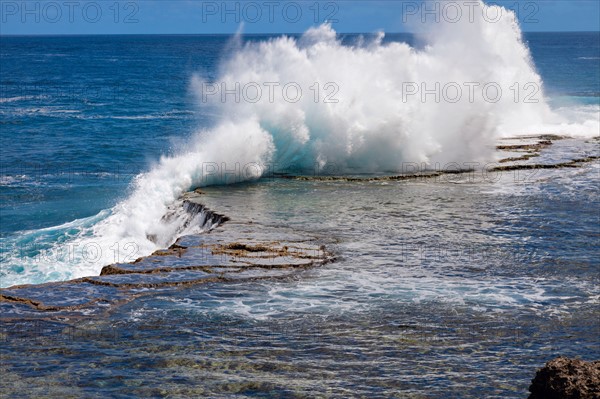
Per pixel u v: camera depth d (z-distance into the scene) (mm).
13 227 22938
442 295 14812
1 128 44719
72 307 13984
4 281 17844
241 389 10844
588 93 62375
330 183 25750
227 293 14812
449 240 18703
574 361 7941
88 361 11750
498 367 11617
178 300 14414
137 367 11562
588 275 16188
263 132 26797
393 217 20891
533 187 25156
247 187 24938
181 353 12055
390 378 11219
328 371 11438
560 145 33688
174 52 179625
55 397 10594
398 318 13586
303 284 15367
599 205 22609
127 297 14539
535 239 18906
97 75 95438
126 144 39125
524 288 15312
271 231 19188
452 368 11570
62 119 49188
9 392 10711
